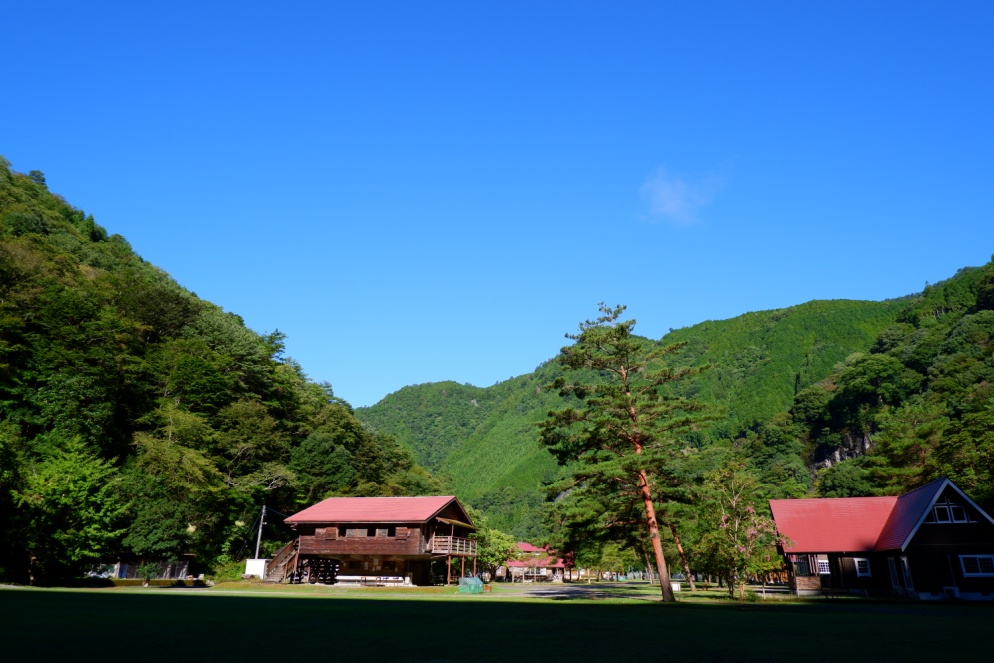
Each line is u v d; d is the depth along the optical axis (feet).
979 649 46.96
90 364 177.99
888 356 508.53
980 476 185.16
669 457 116.16
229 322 276.21
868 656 42.75
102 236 403.54
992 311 475.31
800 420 554.05
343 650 41.83
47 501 124.36
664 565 115.03
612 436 120.06
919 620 74.33
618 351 120.78
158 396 208.03
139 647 40.22
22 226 290.76
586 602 113.50
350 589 153.79
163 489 168.25
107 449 174.29
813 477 499.51
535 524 497.05
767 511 154.81
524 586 227.20
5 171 386.11
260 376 253.24
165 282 325.62
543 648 45.34
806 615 82.38
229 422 213.66
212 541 183.32
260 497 207.21
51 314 185.37
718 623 68.59
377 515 170.60
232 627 54.13
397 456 369.71
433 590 153.69
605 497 120.47
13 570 124.06
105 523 134.82
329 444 243.19
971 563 124.77
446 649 43.62
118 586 140.15
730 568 126.11
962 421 201.98
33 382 170.60
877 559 140.67
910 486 207.41
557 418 120.16
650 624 66.44
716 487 132.36
